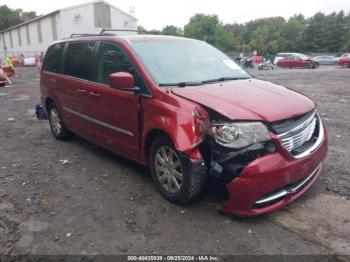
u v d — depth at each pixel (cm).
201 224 351
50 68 641
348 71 2817
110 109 468
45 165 529
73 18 3881
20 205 400
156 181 412
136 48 450
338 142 614
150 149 413
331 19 8488
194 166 342
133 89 411
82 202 405
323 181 442
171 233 338
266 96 383
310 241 321
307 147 368
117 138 473
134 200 406
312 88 1506
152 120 393
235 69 497
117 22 4244
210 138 343
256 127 332
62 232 345
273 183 330
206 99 364
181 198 371
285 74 2444
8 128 775
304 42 8512
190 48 498
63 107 602
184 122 355
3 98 1251
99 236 337
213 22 7919
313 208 377
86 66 527
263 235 331
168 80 418
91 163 531
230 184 332
